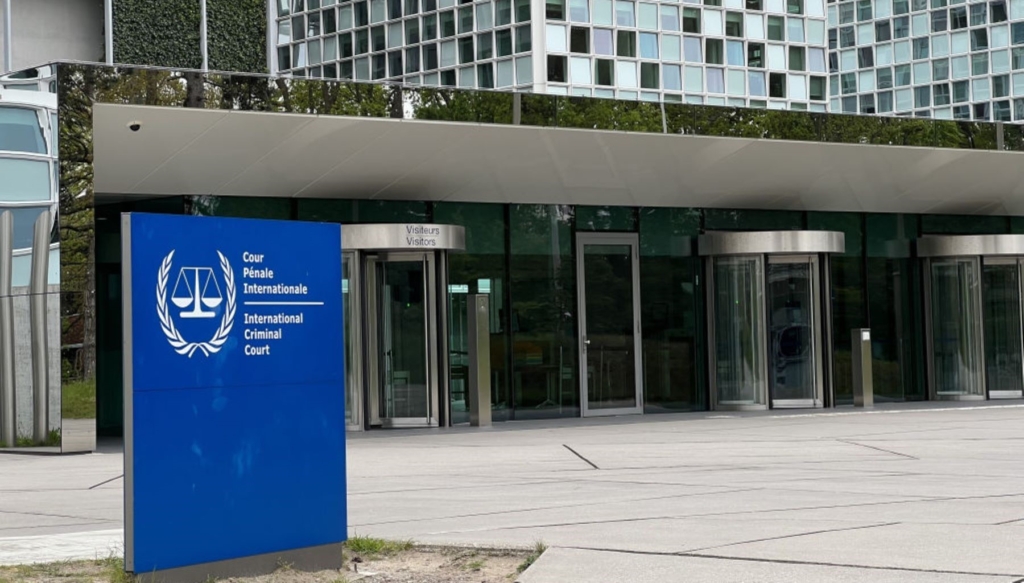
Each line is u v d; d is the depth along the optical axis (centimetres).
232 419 689
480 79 7031
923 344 2594
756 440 1689
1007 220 2720
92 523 970
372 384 2106
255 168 1936
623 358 2333
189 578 668
